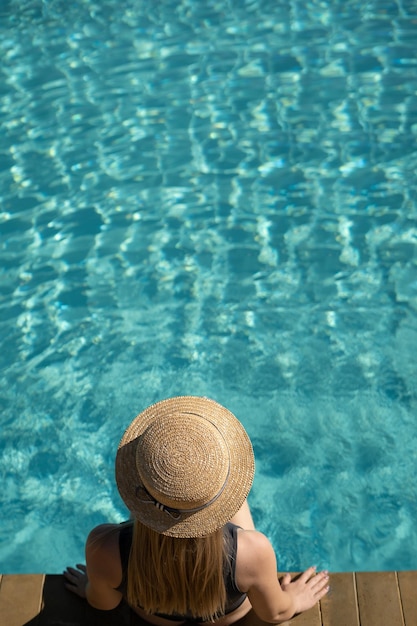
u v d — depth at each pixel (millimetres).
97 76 7406
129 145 6605
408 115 6750
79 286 5473
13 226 5934
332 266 5520
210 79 7281
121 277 5520
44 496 4352
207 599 2836
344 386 4801
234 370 4922
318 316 5203
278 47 7641
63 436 4621
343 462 4430
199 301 5336
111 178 6297
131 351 5055
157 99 7082
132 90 7203
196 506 2680
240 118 6820
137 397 4801
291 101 6969
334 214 5891
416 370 4863
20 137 6762
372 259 5547
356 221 5828
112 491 4363
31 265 5637
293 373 4887
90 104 7070
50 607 3314
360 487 4316
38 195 6184
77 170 6395
